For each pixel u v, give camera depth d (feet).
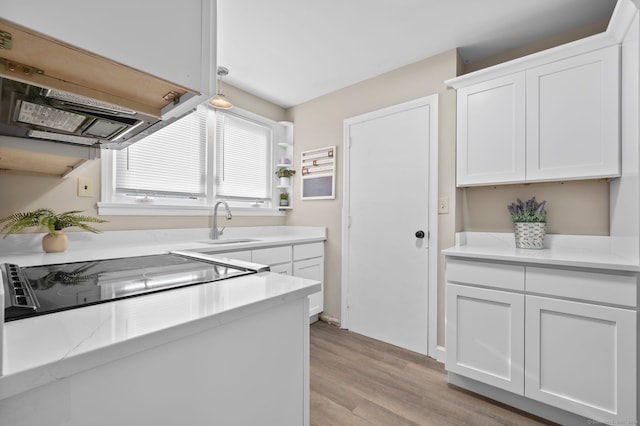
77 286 2.57
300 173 10.42
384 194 8.25
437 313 7.23
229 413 2.18
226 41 6.92
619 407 4.23
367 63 7.88
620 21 4.60
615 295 4.30
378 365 6.80
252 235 9.57
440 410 5.19
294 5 5.74
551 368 4.77
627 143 4.71
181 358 1.88
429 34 6.66
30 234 5.24
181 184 8.13
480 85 6.45
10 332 1.58
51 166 4.89
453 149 7.07
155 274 3.10
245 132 9.84
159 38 2.05
